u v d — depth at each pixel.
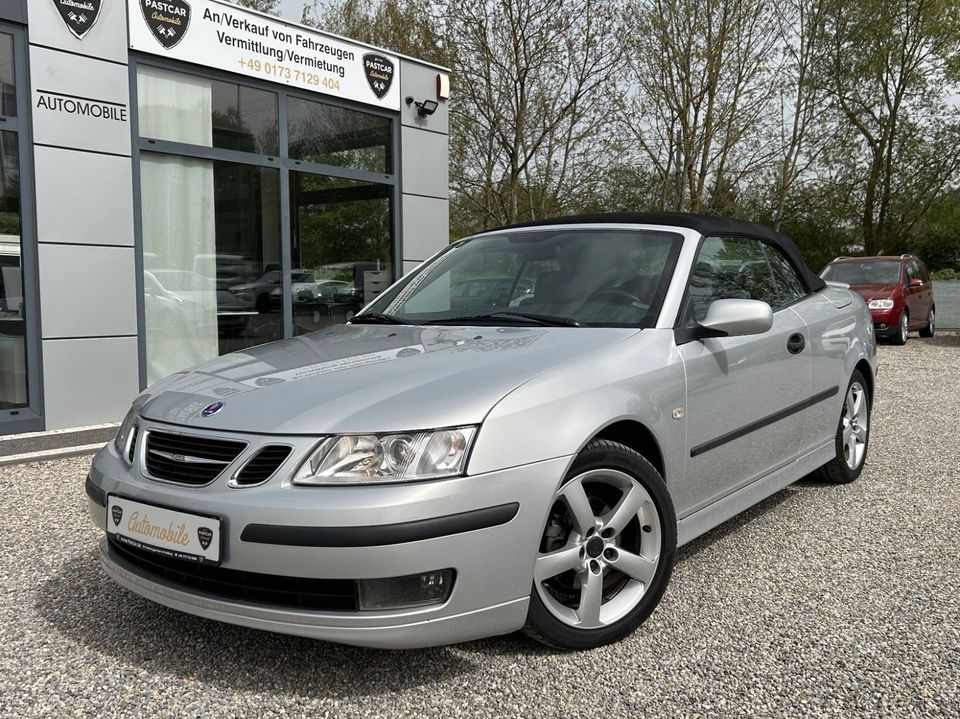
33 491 4.79
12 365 6.27
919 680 2.50
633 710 2.33
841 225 26.19
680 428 3.05
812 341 4.14
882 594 3.17
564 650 2.69
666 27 19.77
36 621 2.99
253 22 7.72
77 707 2.38
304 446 2.33
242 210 7.89
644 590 2.83
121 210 6.77
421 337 3.15
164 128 7.16
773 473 3.87
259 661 2.65
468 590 2.34
